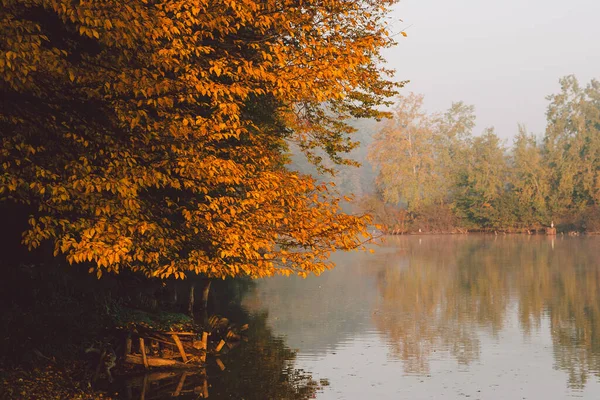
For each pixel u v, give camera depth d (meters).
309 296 41.72
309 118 21.92
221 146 13.91
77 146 11.16
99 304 22.58
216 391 18.73
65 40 10.94
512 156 128.88
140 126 11.05
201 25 11.52
